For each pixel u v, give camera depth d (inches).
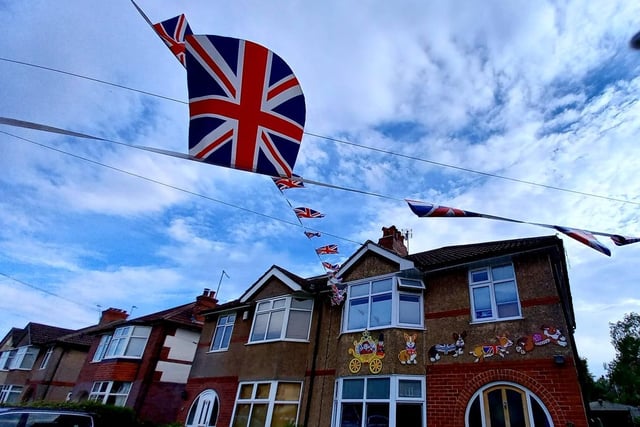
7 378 1230.9
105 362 863.1
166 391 794.2
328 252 475.5
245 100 126.5
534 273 418.0
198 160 118.6
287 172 125.3
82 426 426.9
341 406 458.0
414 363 438.0
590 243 211.9
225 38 130.0
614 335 1633.9
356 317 515.2
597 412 1050.1
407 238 732.0
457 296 460.4
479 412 377.4
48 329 1352.1
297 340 574.6
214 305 954.1
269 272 677.3
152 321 860.6
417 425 405.7
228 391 599.5
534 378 362.9
